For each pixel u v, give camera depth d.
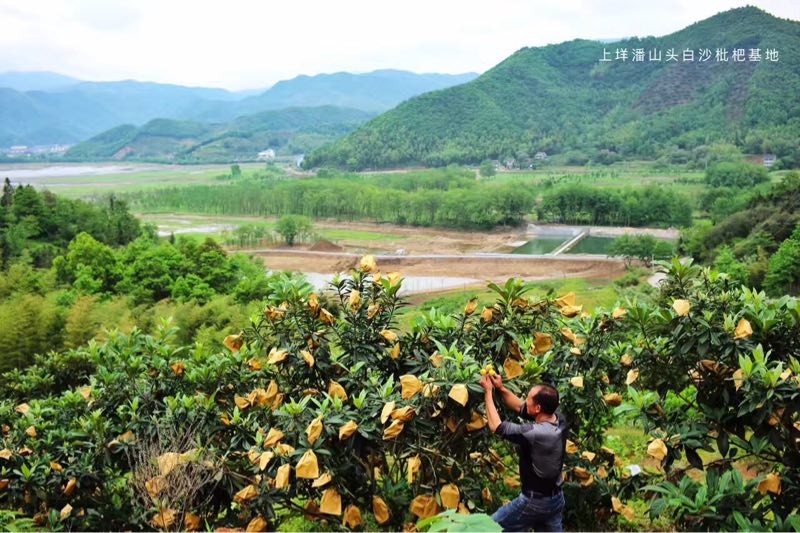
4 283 36.44
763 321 4.89
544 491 4.28
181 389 6.40
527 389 5.29
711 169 167.88
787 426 4.61
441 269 88.19
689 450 4.93
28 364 20.55
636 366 5.48
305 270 90.25
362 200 146.75
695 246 69.31
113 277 48.19
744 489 4.55
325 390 5.54
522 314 5.55
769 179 158.88
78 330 21.67
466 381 4.69
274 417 5.50
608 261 85.38
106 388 6.46
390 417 4.80
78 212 80.88
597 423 6.56
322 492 5.00
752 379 4.55
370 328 5.57
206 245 51.22
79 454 6.03
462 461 5.10
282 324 5.59
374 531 5.06
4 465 6.09
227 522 5.19
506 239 123.19
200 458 5.14
